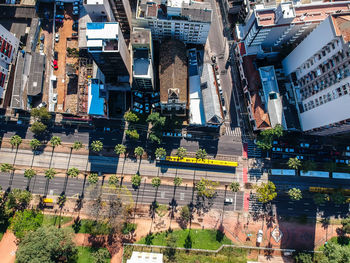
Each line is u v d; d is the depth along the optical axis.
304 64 117.50
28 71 135.62
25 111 134.50
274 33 116.81
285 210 130.88
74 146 126.31
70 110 134.50
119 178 132.62
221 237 129.38
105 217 129.38
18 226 126.00
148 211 130.75
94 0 100.62
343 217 130.38
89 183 132.38
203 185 123.69
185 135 135.12
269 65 133.38
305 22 108.25
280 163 133.50
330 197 131.00
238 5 133.75
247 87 128.25
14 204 125.12
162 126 128.62
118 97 136.75
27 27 140.88
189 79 133.38
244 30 132.38
